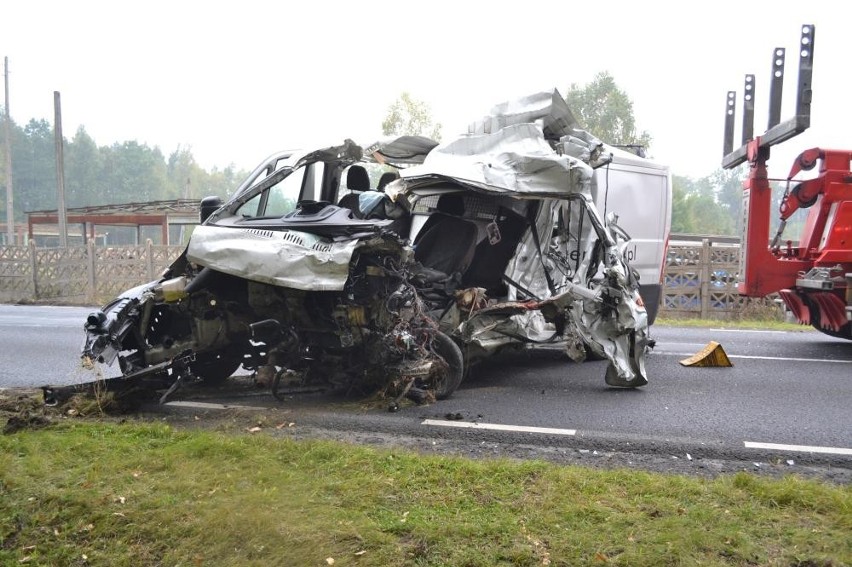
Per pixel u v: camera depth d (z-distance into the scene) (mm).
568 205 8609
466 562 3355
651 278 11258
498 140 7590
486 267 8031
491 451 5328
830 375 8500
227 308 6812
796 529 3662
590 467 4926
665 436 5738
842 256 10102
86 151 77500
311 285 6262
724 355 9164
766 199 10742
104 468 4496
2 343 11203
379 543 3508
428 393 6824
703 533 3562
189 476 4359
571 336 7453
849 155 10281
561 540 3531
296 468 4555
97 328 6258
